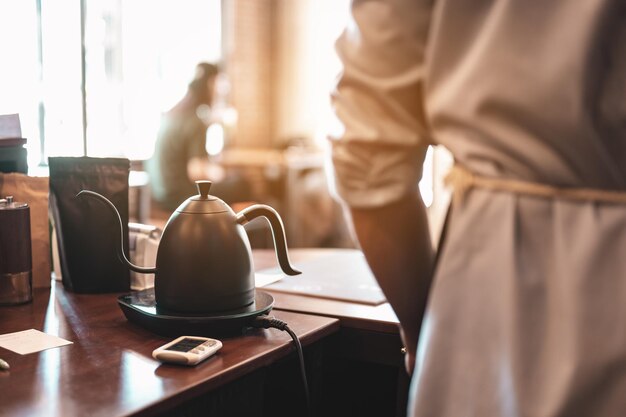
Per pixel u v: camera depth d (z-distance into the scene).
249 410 1.07
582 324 0.68
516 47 0.70
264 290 1.51
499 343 0.70
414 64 0.75
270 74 7.10
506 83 0.71
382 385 1.45
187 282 1.12
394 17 0.74
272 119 7.12
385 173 0.78
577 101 0.69
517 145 0.71
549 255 0.71
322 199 5.78
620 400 0.67
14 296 1.35
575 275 0.69
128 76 5.16
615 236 0.70
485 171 0.74
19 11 2.71
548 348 0.69
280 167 5.86
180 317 1.09
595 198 0.71
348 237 5.82
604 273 0.69
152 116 5.50
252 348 1.07
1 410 0.83
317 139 6.86
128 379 0.93
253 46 6.88
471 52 0.73
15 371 0.96
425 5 0.73
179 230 1.13
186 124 4.53
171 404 0.88
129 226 1.51
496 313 0.71
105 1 4.87
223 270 1.13
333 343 1.30
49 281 1.52
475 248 0.73
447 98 0.74
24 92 2.73
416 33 0.74
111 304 1.37
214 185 5.09
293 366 1.27
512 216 0.72
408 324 0.90
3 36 2.69
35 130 2.68
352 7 0.78
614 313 0.68
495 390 0.70
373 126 0.76
